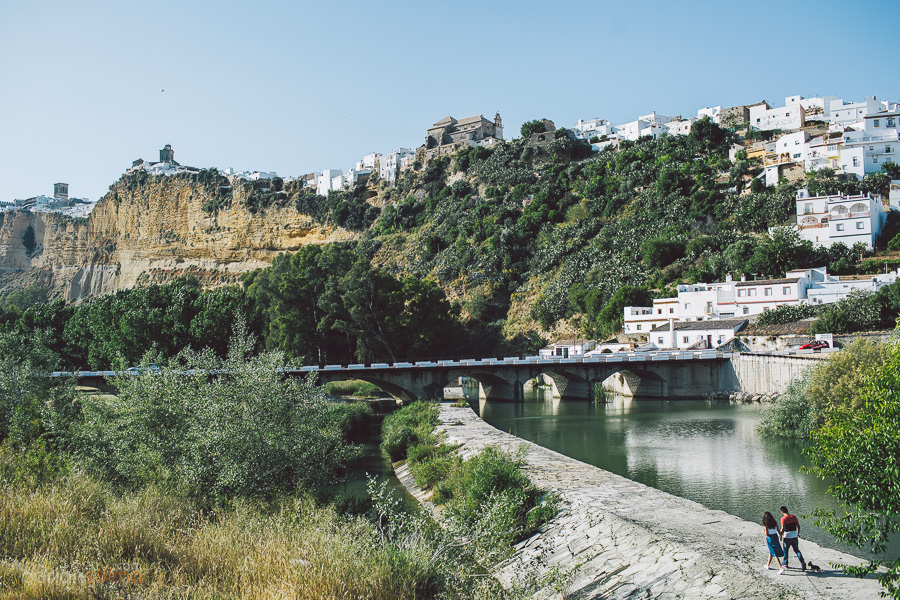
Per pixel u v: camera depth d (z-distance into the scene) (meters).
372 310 109.38
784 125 172.12
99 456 30.66
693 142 173.25
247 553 18.39
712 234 133.88
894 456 16.25
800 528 31.66
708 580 19.77
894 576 15.81
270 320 116.12
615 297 122.06
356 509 30.56
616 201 158.62
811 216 116.19
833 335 81.19
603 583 21.94
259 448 28.27
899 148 133.25
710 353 92.56
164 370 32.50
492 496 23.45
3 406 41.81
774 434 57.88
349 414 69.38
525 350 135.00
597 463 48.44
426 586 16.45
